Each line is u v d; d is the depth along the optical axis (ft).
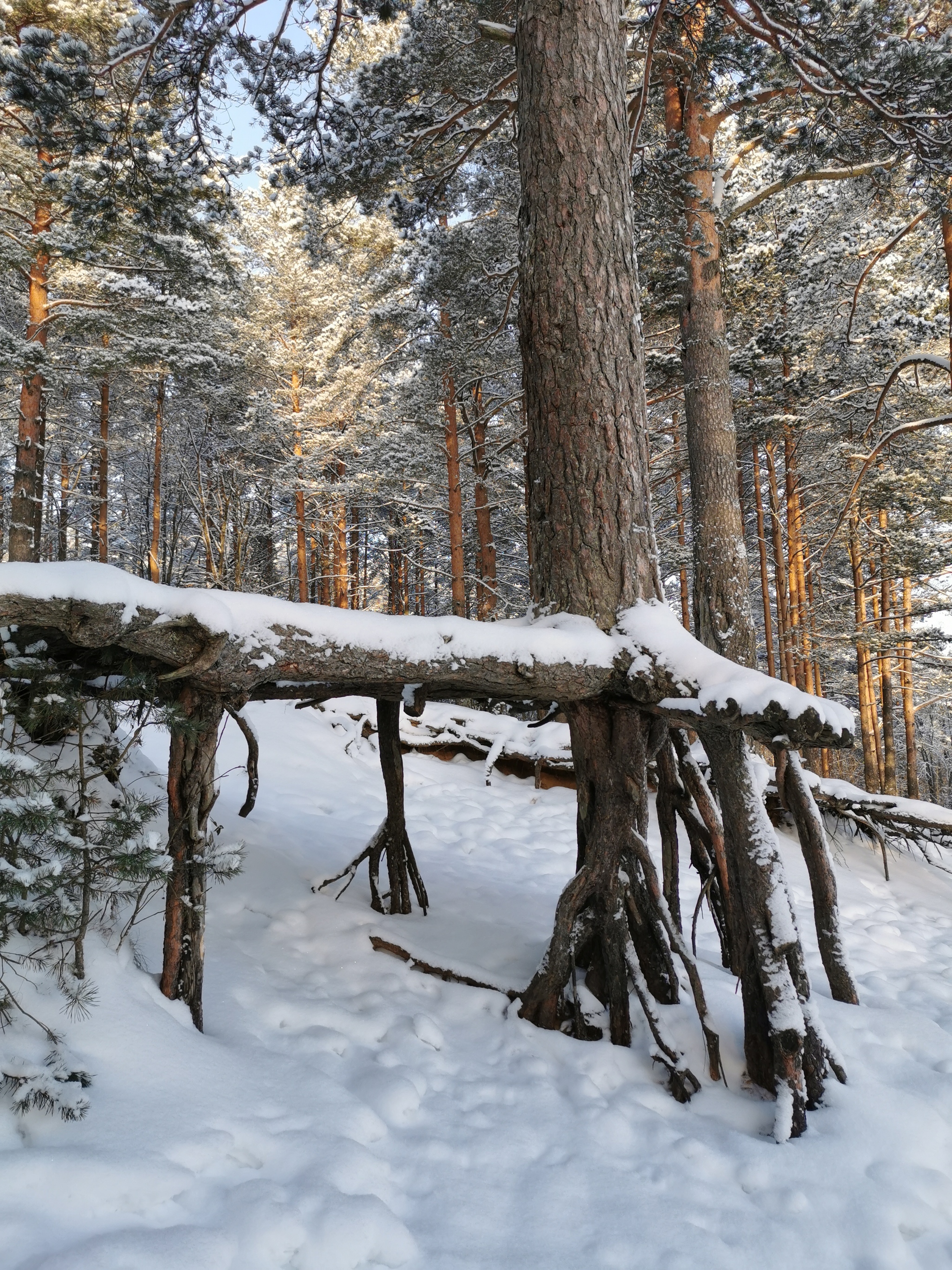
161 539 51.85
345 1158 7.36
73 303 40.29
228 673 8.97
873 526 52.24
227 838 15.93
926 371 45.57
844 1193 8.30
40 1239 5.68
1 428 53.57
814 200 39.93
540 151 13.03
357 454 61.72
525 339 13.16
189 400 57.36
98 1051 7.88
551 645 10.92
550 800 29.68
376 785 27.43
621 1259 6.90
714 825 12.98
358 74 25.49
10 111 33.19
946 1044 11.96
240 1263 5.94
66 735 10.78
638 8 25.36
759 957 10.32
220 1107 7.76
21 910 7.66
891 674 63.41
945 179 23.57
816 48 20.54
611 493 12.28
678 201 26.27
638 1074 10.36
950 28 23.54
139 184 21.15
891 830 25.80
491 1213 7.30
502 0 23.39
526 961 12.93
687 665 10.68
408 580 82.53
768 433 45.75
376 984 11.78
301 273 59.21
